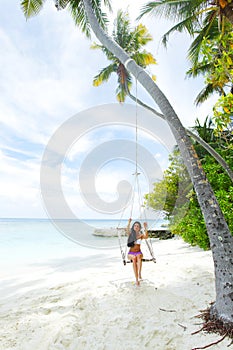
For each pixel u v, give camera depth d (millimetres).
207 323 3355
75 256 11898
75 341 3262
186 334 3271
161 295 4539
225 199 7812
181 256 8492
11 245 17656
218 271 3475
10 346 3178
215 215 3643
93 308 4172
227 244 3500
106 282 5547
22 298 5055
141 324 3602
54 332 3459
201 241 9172
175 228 12609
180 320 3639
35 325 3703
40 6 8555
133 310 4012
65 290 5273
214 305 3527
